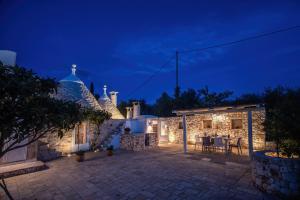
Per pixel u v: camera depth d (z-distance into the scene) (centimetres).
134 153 1199
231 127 1348
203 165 841
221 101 2647
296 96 608
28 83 237
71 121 304
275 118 591
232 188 561
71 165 886
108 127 1512
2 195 531
